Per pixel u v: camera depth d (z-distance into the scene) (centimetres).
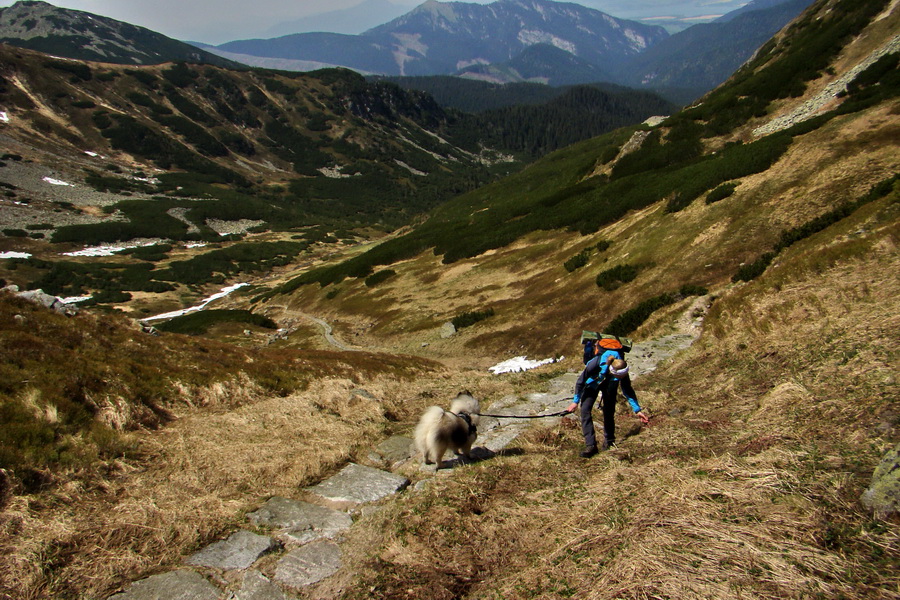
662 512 391
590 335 641
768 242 2233
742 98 5084
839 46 4638
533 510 482
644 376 1154
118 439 732
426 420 673
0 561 439
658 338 1588
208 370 1190
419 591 391
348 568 443
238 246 14000
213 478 659
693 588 297
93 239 13225
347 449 787
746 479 405
